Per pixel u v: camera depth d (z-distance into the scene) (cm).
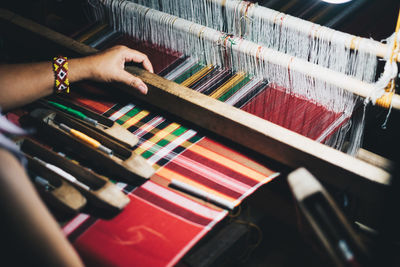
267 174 123
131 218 110
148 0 166
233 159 127
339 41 127
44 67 135
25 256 64
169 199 115
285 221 167
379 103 123
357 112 131
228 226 172
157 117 140
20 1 194
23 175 67
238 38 143
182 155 127
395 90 128
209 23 154
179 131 135
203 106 128
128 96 147
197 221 110
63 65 136
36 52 167
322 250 97
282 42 141
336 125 132
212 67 153
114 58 140
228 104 136
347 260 79
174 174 121
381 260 85
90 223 109
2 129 75
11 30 168
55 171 116
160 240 106
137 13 159
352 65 131
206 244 165
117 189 112
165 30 156
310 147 115
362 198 113
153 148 129
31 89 131
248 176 122
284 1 173
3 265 65
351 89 125
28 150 124
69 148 128
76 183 114
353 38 126
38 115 129
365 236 138
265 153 125
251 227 190
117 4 163
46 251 66
